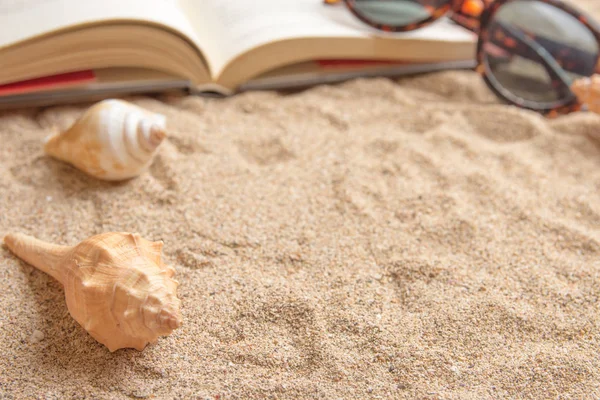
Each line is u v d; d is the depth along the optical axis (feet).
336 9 1.88
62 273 1.43
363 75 1.88
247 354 1.40
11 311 1.44
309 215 1.58
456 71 1.93
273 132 1.73
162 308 1.36
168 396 1.37
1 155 1.64
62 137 1.60
